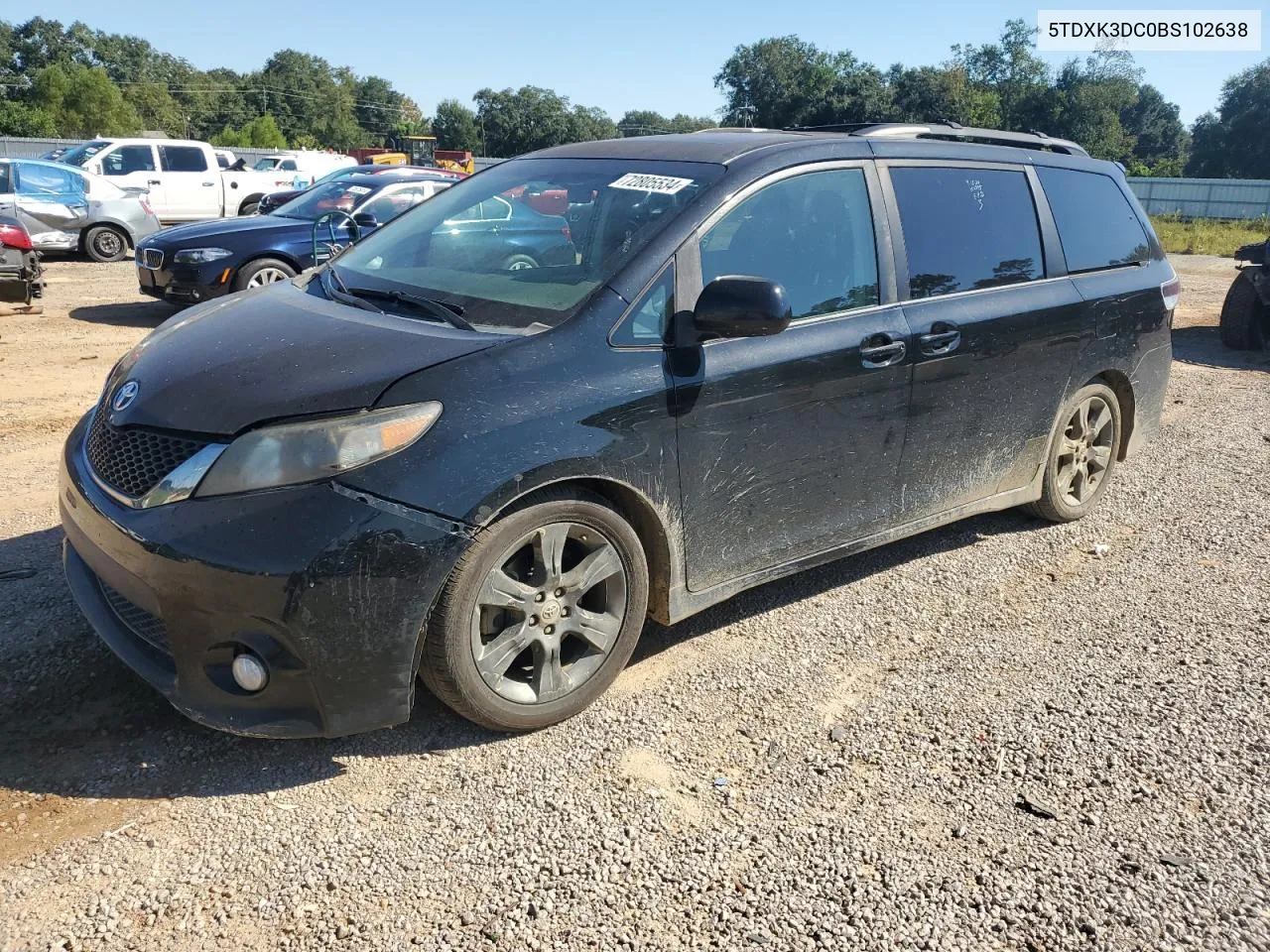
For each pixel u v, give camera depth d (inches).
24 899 94.7
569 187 148.8
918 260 158.9
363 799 111.9
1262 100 3019.2
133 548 107.5
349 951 91.0
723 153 145.7
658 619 137.5
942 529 202.5
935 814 113.3
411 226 161.6
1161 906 100.6
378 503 106.3
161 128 4158.5
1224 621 164.2
